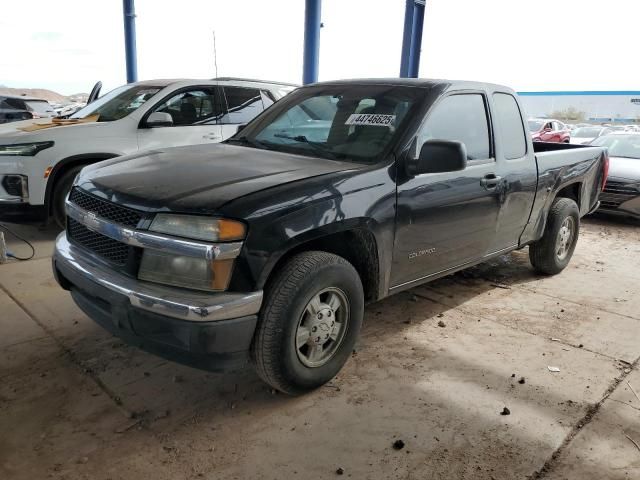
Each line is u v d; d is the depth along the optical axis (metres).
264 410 2.85
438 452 2.59
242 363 2.65
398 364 3.41
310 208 2.71
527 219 4.58
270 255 2.55
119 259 2.70
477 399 3.05
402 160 3.23
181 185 2.74
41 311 3.88
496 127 4.06
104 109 6.51
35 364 3.18
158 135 6.12
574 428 2.82
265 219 2.54
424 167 3.11
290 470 2.42
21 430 2.59
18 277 4.54
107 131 5.83
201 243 2.44
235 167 3.05
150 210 2.56
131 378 3.08
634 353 3.73
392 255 3.27
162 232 2.52
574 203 5.23
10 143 5.31
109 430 2.63
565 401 3.08
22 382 2.99
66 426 2.64
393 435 2.70
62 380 3.03
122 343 3.47
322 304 2.91
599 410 3.00
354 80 4.03
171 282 2.52
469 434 2.74
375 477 2.40
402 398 3.03
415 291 4.74
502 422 2.85
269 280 2.70
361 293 3.08
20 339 3.46
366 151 3.32
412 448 2.61
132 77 13.02
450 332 3.92
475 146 3.86
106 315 2.70
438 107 3.53
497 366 3.45
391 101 3.58
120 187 2.80
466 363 3.46
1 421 2.65
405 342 3.72
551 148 5.86
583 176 5.30
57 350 3.35
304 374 2.88
